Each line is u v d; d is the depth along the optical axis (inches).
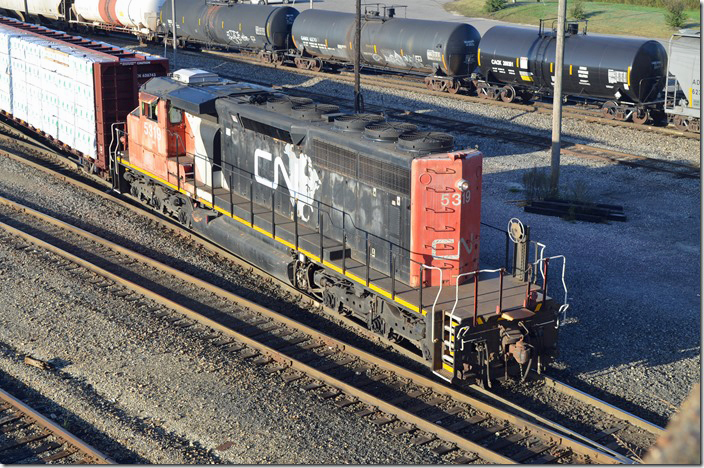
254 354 482.6
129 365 462.3
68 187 839.7
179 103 664.4
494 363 430.9
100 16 1894.7
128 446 379.6
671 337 501.0
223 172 663.1
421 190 452.4
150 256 658.8
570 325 519.8
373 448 378.6
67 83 865.5
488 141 1012.5
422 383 442.9
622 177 861.8
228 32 1595.7
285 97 619.8
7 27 1106.7
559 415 412.5
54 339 496.1
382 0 2618.1
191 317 535.5
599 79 1064.2
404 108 1197.1
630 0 2297.0
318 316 548.1
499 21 2204.7
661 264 625.6
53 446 376.2
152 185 753.6
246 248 611.2
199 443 382.9
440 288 422.6
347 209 521.3
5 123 1119.6
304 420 404.2
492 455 366.0
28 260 633.0
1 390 420.2
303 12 1497.3
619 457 363.3
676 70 1008.2
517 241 472.1
